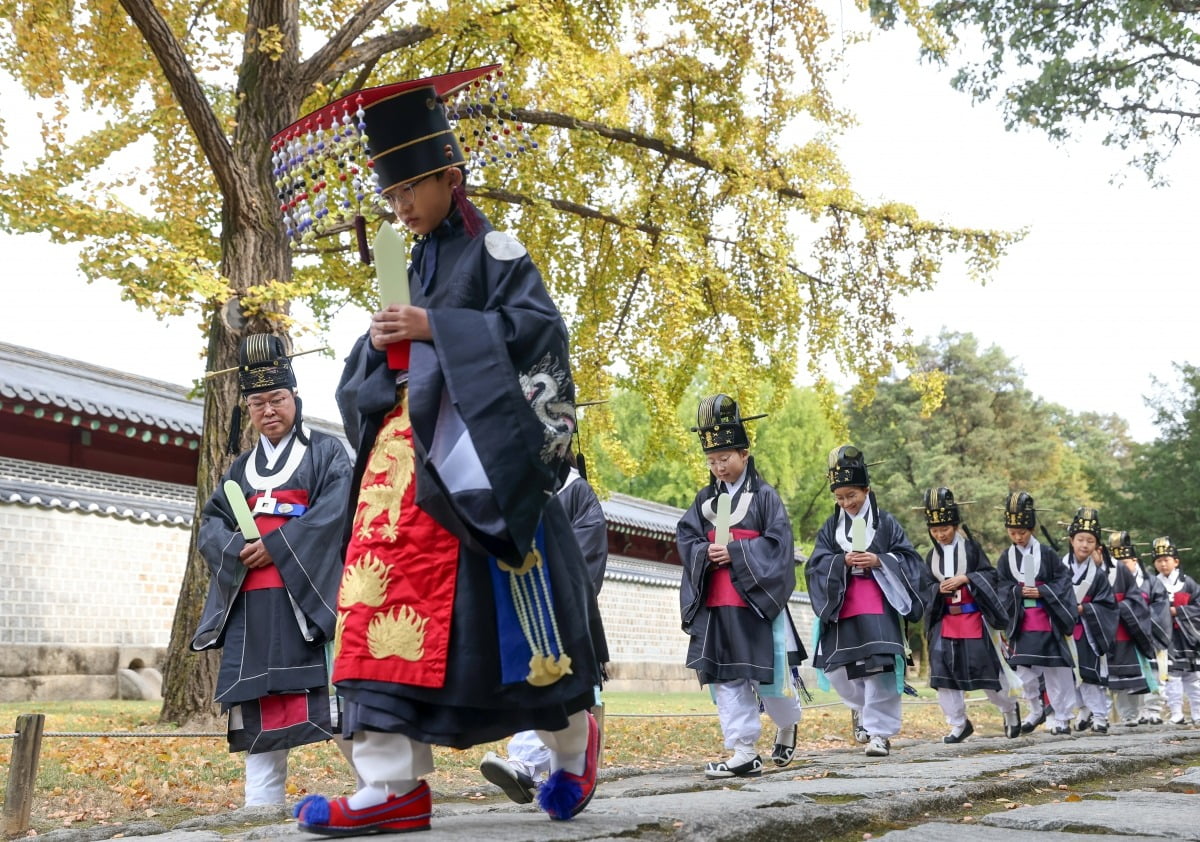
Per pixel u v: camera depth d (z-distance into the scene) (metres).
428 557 2.75
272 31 10.26
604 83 12.46
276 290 9.34
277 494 5.07
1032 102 20.62
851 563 7.97
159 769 6.96
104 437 20.73
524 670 2.72
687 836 2.94
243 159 10.41
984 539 43.62
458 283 2.97
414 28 11.81
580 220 14.66
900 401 46.16
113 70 11.69
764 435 40.62
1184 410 35.31
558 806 3.16
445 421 2.79
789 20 14.04
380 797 2.82
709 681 6.52
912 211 15.17
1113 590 12.69
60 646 16.39
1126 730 12.41
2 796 5.93
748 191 14.20
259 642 4.88
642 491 46.03
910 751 8.20
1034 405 48.84
